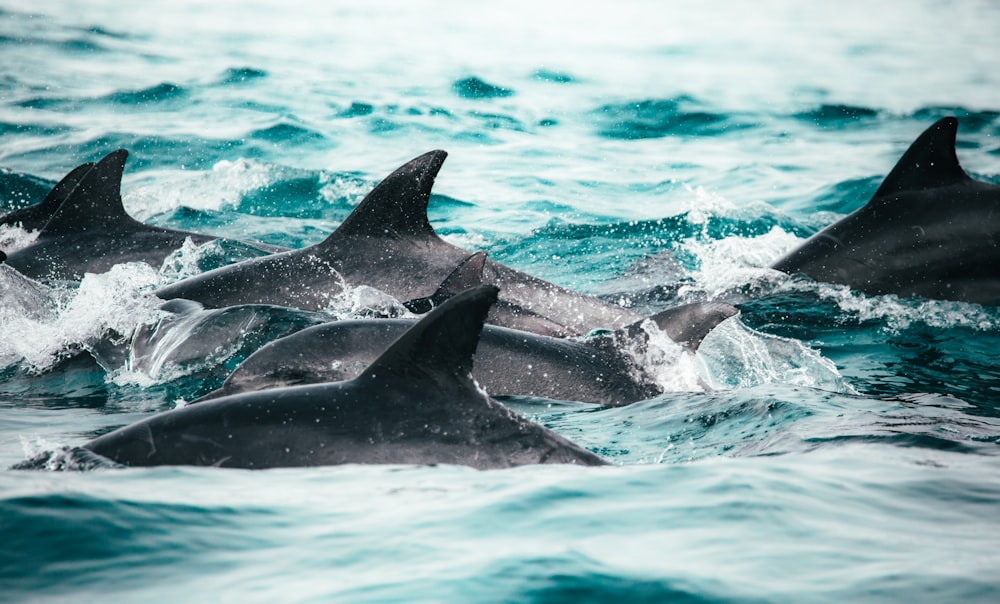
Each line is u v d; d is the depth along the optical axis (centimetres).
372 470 1647
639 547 1304
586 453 1766
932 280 3850
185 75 8819
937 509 1498
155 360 2828
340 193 6200
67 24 10181
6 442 2153
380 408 1755
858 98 8644
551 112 8344
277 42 10144
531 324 3338
